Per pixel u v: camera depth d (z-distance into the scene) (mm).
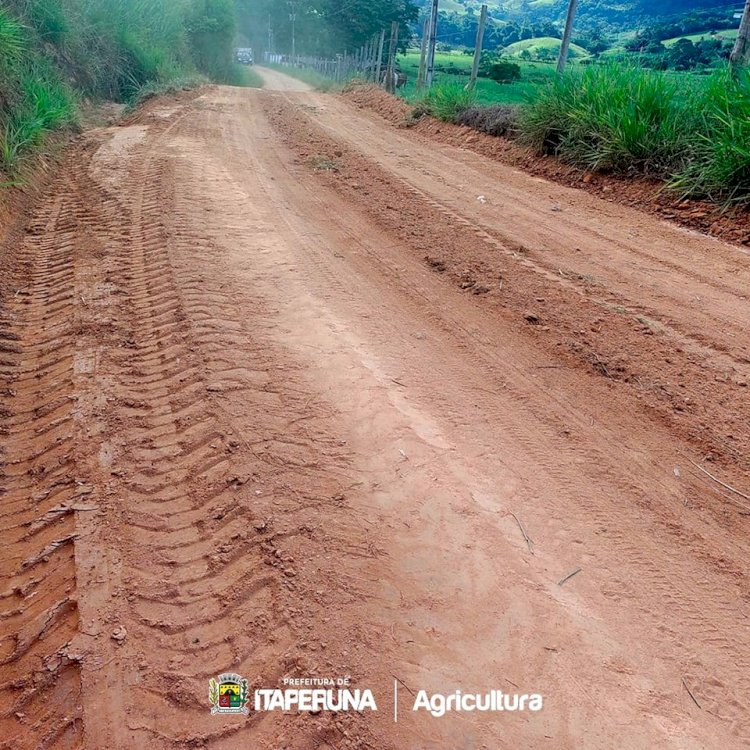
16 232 6441
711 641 2338
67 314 4715
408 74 26016
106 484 3064
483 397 3756
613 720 2061
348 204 7512
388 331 4512
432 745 1984
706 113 7789
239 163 9250
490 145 11031
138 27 19375
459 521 2820
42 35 13766
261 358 4078
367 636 2303
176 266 5395
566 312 4809
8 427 3551
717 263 5926
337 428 3420
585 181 8695
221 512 2854
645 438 3410
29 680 2197
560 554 2682
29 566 2664
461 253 6008
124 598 2473
